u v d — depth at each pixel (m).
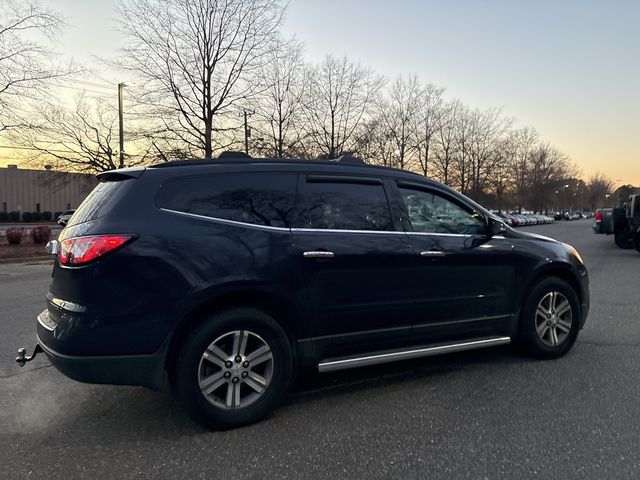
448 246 4.09
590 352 4.92
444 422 3.36
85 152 22.47
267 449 3.01
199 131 21.70
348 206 3.79
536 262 4.53
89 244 3.03
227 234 3.31
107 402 3.80
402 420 3.40
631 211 15.54
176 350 3.20
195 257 3.17
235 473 2.73
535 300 4.57
